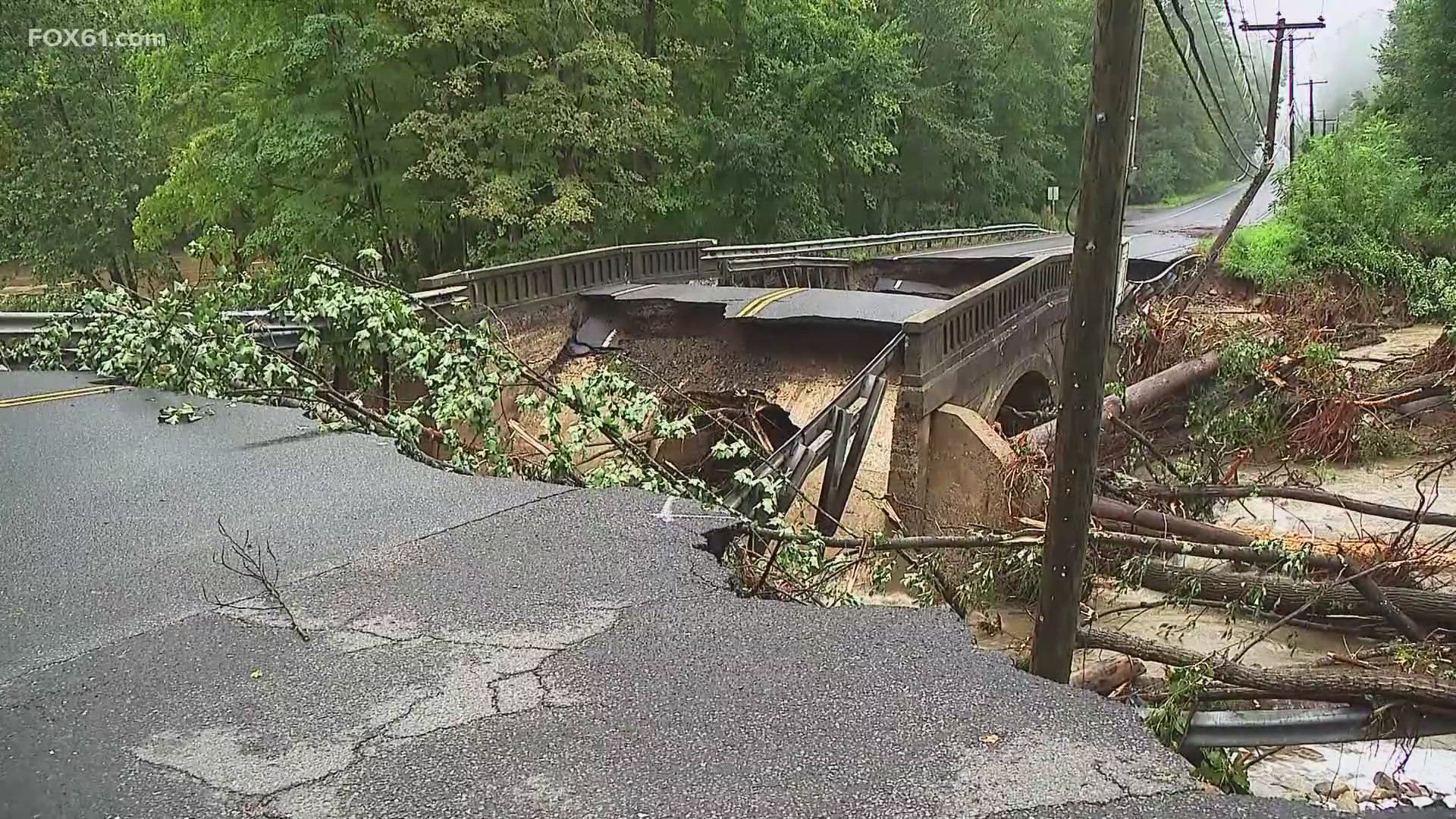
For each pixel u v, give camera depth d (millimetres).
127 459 5867
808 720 2863
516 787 2543
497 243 18500
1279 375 14461
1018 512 9758
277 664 3262
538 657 3291
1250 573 8117
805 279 20172
